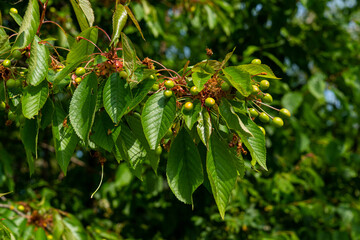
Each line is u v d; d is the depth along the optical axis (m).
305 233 5.38
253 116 1.97
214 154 1.80
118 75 1.86
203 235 4.95
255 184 5.12
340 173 6.00
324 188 6.05
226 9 5.18
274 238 4.76
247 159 2.64
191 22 5.45
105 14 4.23
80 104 1.81
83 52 2.11
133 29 4.44
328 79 5.57
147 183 4.39
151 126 1.76
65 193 5.30
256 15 5.50
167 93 1.80
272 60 5.27
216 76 1.81
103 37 4.21
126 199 5.23
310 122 5.22
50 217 3.66
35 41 1.91
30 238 3.35
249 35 5.43
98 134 1.91
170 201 5.11
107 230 4.83
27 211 3.70
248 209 5.11
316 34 5.71
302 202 5.30
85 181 5.67
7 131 5.51
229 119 1.76
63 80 2.01
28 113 1.84
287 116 1.98
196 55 5.04
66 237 3.49
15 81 2.00
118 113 1.78
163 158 3.86
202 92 1.80
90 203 5.83
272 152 5.06
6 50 2.05
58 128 2.00
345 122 6.94
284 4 5.35
